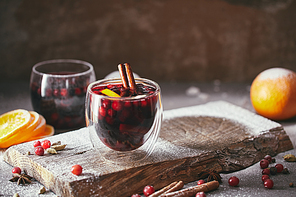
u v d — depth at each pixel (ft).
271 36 4.06
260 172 2.20
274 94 2.63
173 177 2.11
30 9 3.78
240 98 3.50
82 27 3.94
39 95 2.50
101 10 3.91
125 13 3.95
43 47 3.93
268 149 2.33
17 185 2.08
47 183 2.03
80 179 1.95
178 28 4.03
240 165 2.23
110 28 3.98
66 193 1.95
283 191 2.05
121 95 2.03
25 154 2.13
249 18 4.00
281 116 2.67
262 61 4.16
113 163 2.06
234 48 4.11
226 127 2.41
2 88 3.61
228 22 4.01
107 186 1.99
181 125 2.44
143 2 3.92
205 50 4.12
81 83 2.51
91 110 2.06
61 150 2.17
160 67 4.18
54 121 2.52
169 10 3.96
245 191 2.06
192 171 2.14
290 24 4.01
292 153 2.37
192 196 2.02
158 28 4.02
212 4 3.95
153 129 2.10
